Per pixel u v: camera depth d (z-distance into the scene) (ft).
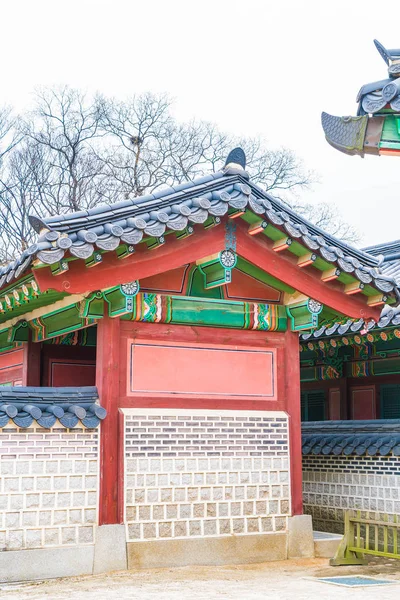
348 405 47.09
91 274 27.55
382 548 34.27
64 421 27.94
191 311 31.12
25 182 100.07
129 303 28.53
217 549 30.25
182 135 106.83
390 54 18.92
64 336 37.37
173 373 30.71
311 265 32.09
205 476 30.53
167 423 30.12
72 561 27.43
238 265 32.19
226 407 31.63
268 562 31.04
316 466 39.27
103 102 104.12
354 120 18.66
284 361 33.35
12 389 28.12
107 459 28.71
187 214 28.14
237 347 32.32
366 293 33.19
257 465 31.73
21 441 27.32
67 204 100.78
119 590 24.79
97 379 29.71
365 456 36.37
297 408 33.12
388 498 34.81
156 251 28.91
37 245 25.22
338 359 47.57
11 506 26.78
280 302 33.50
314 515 39.01
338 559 30.63
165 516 29.43
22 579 26.48
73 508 27.89
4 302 32.17
